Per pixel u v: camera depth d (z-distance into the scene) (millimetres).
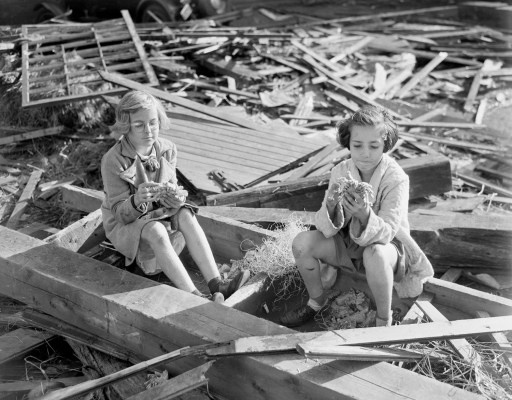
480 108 9141
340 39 11023
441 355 3939
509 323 3947
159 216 4520
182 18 11641
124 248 4516
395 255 4109
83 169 7262
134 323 4164
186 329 3930
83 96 7680
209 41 10242
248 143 7281
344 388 3465
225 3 12164
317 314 4613
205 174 6609
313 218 5270
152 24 10648
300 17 12344
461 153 8023
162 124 4582
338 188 3996
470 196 6977
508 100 9500
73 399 3893
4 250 4785
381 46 10859
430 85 9914
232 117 7793
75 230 5238
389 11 12727
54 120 7973
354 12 12742
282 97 9094
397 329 3850
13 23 11797
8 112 8133
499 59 10633
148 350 4207
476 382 3754
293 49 10477
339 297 4656
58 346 4684
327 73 9672
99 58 8828
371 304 4598
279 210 5527
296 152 7137
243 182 6520
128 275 4469
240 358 3756
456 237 5082
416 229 5113
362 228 3994
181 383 3705
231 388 3896
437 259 5195
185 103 7898
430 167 6281
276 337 3775
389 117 4043
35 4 11875
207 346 3777
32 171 7227
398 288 4348
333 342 3703
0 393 4199
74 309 4469
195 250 4539
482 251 5062
